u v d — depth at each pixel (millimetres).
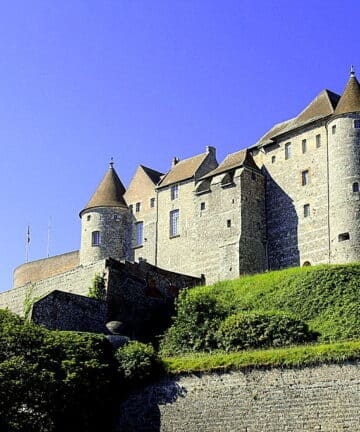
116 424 43531
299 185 69188
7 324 43688
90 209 81125
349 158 65062
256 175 72062
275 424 39594
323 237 65812
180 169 79938
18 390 40500
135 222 81000
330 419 38438
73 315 54625
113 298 58469
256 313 49062
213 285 60625
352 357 39125
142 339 54719
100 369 43750
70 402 42000
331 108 69062
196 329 49969
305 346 43688
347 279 53594
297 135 70562
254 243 69625
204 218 73375
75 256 84938
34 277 88188
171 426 42125
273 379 40438
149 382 43906
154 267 63969
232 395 41156
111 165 84750
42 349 42719
